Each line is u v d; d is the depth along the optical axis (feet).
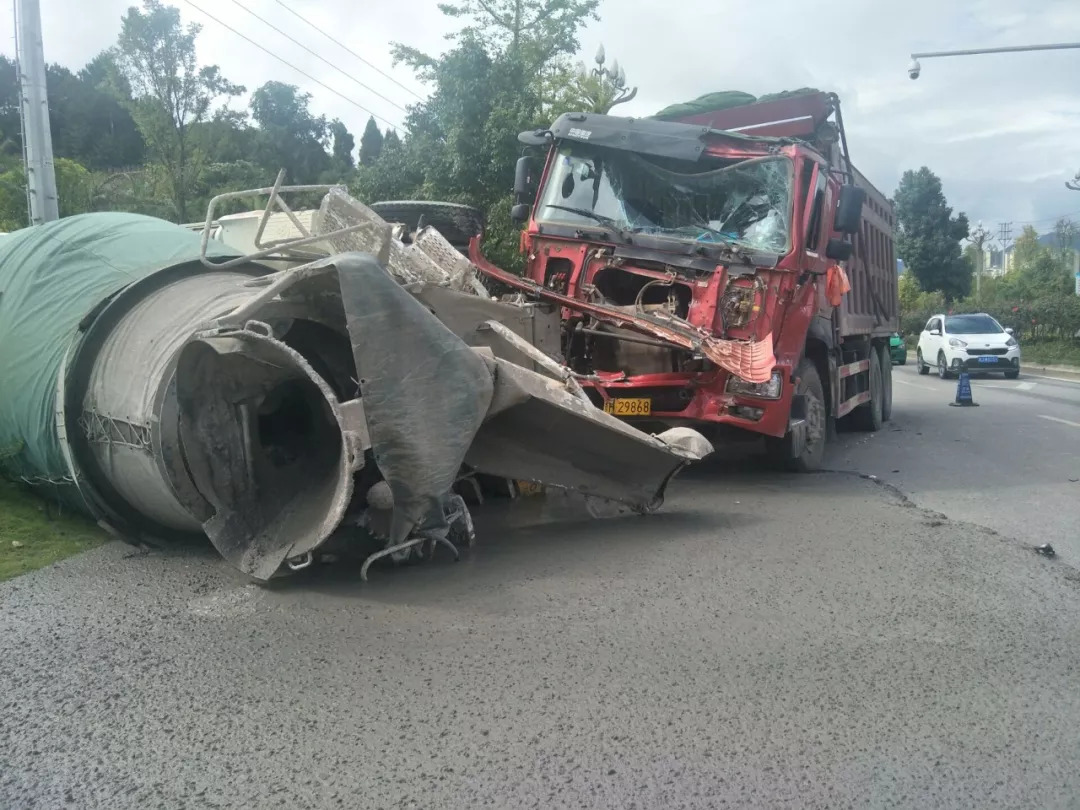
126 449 17.97
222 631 14.16
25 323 21.25
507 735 10.89
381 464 15.96
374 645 13.64
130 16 66.59
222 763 10.18
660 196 28.04
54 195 43.39
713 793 9.73
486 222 56.39
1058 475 30.19
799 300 27.45
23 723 11.07
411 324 15.98
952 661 13.33
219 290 19.79
